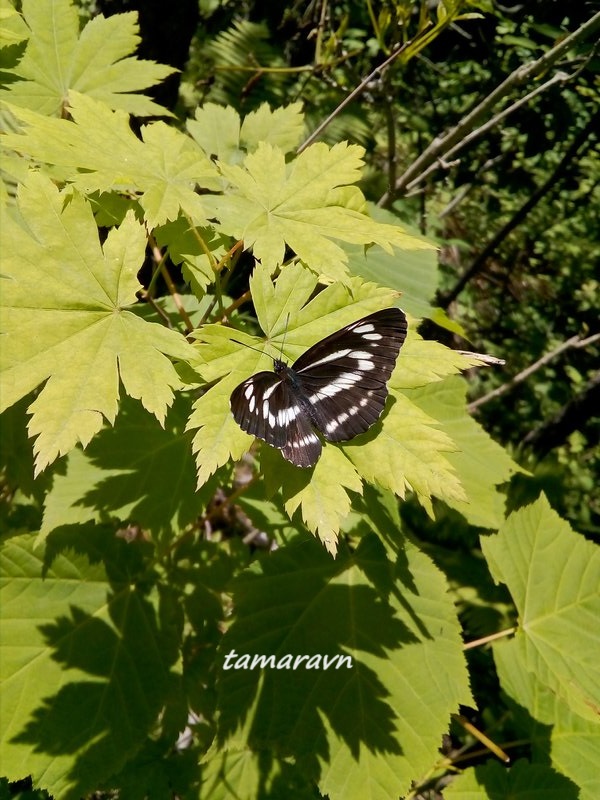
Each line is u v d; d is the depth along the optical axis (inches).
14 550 7.0
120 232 5.4
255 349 5.7
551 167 25.0
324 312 5.8
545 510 9.3
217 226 6.0
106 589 7.3
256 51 19.7
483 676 14.9
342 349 5.6
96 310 5.2
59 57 7.5
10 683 6.5
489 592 16.1
